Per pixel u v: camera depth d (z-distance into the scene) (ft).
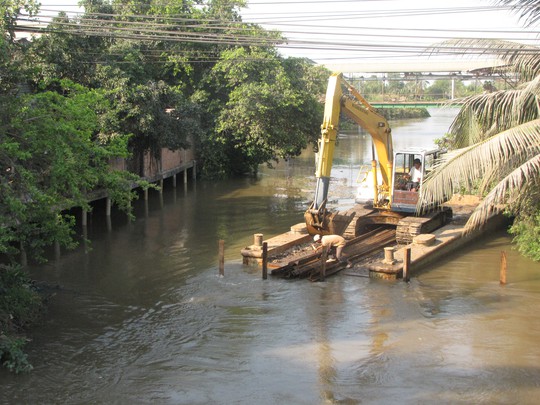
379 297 58.03
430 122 362.12
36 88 88.99
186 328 51.08
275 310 54.90
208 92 134.72
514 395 39.45
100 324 51.98
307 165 166.40
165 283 63.05
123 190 63.67
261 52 126.93
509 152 55.42
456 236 74.64
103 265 69.72
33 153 51.98
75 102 67.82
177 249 76.89
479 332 49.67
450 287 61.00
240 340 48.57
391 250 64.80
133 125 96.43
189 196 117.50
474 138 61.00
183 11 133.59
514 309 54.80
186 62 130.72
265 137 123.13
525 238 72.95
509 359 44.70
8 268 51.98
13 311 50.01
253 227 89.45
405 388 40.50
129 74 101.65
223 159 138.62
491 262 69.87
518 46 58.75
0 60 51.85
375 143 79.05
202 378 42.19
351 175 143.64
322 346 47.24
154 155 111.04
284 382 41.50
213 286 61.77
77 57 93.91
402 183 77.77
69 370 43.37
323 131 67.36
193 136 128.26
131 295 59.41
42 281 63.05
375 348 46.80
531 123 53.83
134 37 60.85
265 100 120.57
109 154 62.28
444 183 55.52
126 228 89.04
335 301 57.06
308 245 75.10
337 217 69.72
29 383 41.37
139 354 46.09
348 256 68.74
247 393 39.99
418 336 49.01
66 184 59.16
